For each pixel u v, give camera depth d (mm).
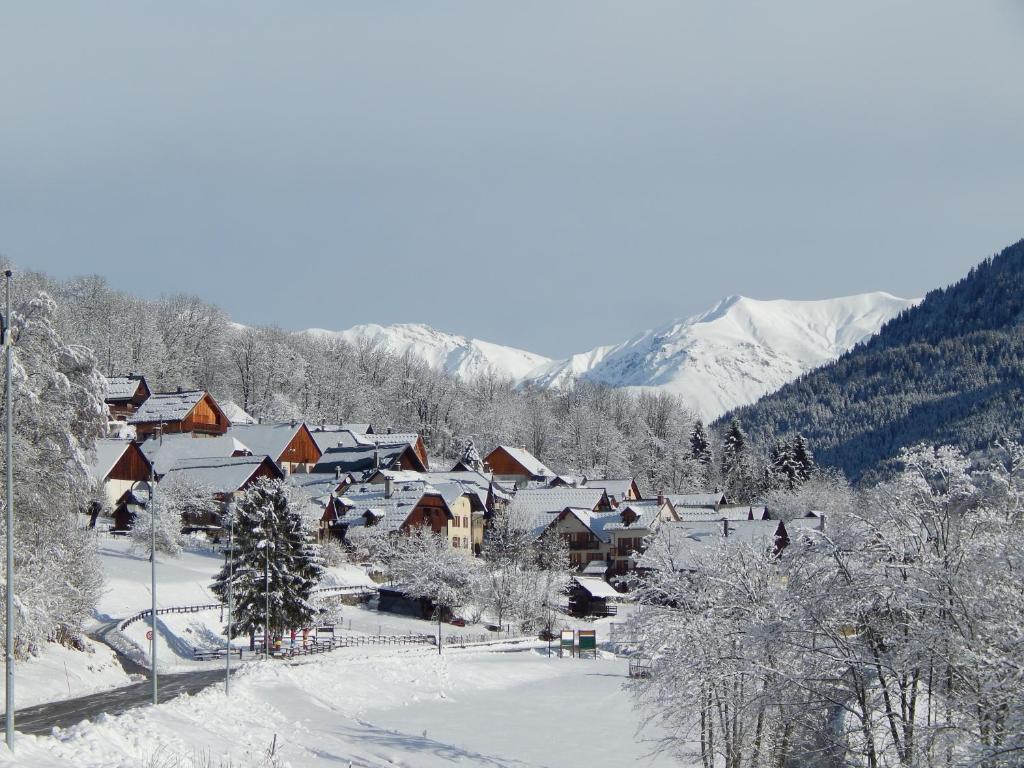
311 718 53312
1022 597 32656
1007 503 36531
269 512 80938
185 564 100000
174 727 38500
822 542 37031
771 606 42875
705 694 45719
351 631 93250
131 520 108250
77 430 67000
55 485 62812
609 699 71688
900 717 34656
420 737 53906
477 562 116500
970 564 34750
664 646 48156
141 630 77562
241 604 79500
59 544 67438
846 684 36562
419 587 101375
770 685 38969
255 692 56906
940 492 37594
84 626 76250
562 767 51906
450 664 79312
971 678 33000
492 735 58438
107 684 62500
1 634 56625
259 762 37031
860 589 35750
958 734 31031
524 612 106500
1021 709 27766
